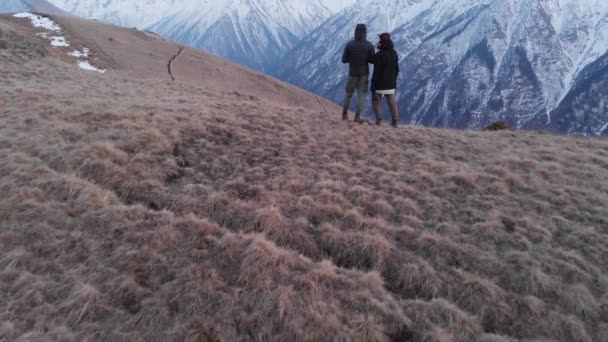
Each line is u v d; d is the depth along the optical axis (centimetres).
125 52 5141
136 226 576
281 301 459
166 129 921
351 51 1102
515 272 553
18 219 564
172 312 450
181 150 857
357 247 590
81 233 552
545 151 1022
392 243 604
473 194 751
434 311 481
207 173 783
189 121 995
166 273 502
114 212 595
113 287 472
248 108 1256
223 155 850
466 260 579
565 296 514
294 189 732
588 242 622
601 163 948
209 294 469
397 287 543
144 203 663
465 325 465
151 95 1454
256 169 795
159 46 6344
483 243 610
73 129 859
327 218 658
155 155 802
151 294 470
